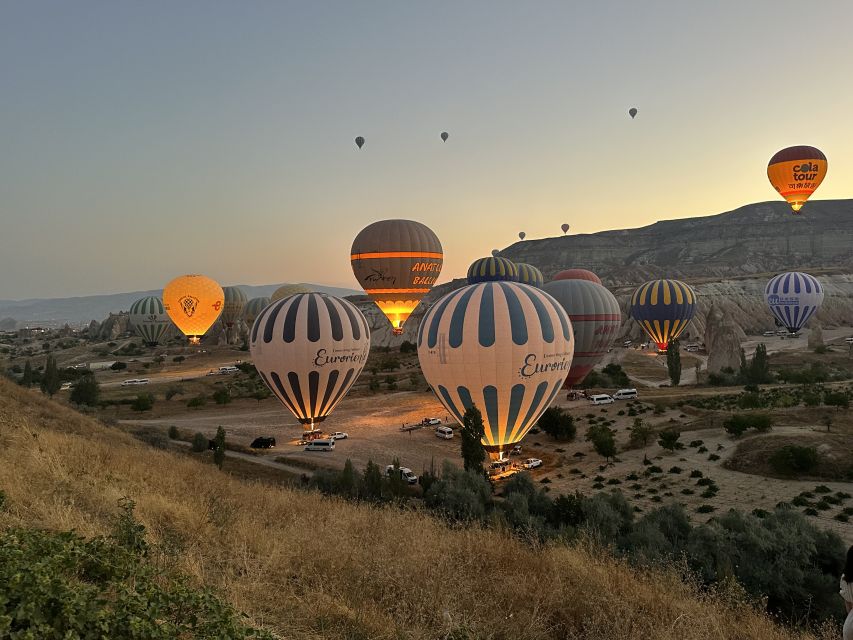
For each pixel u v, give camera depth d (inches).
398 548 336.5
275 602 244.5
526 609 273.1
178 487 468.8
